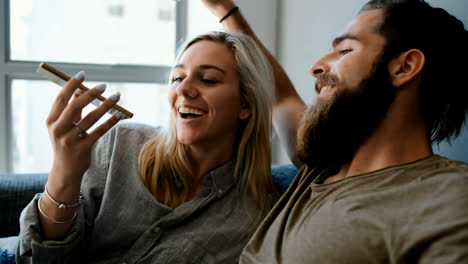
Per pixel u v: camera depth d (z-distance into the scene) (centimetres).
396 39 86
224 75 106
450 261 63
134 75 230
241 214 106
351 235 76
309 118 96
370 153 89
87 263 107
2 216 131
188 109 103
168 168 110
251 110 112
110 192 106
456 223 65
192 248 99
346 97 89
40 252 93
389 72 86
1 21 209
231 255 100
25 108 221
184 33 241
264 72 115
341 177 94
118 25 233
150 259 100
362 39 90
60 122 85
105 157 112
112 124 90
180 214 101
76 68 221
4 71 212
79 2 225
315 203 87
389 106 86
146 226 103
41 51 222
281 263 83
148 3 235
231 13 134
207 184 107
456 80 88
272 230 92
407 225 71
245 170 111
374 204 77
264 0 230
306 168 103
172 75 113
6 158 218
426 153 86
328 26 178
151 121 243
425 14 87
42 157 229
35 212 95
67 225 96
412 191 75
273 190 117
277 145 233
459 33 88
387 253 72
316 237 80
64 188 92
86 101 85
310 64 196
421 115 87
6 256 108
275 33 235
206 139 105
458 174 74
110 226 105
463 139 110
